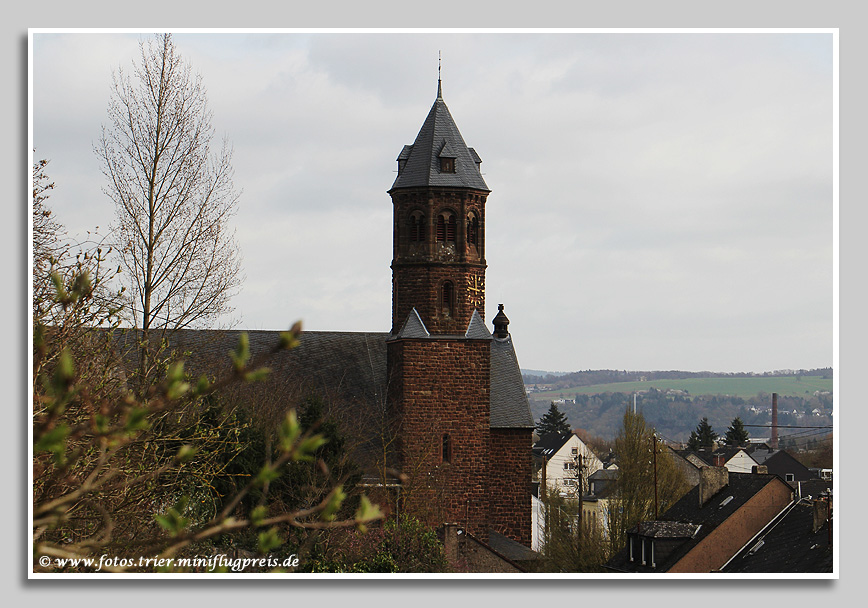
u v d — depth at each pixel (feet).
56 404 48.67
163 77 314.96
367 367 446.60
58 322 138.72
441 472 391.45
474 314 402.11
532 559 407.03
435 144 406.21
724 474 411.34
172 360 184.03
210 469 186.09
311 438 51.11
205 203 316.40
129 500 144.77
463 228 401.29
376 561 267.59
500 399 432.66
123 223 304.91
